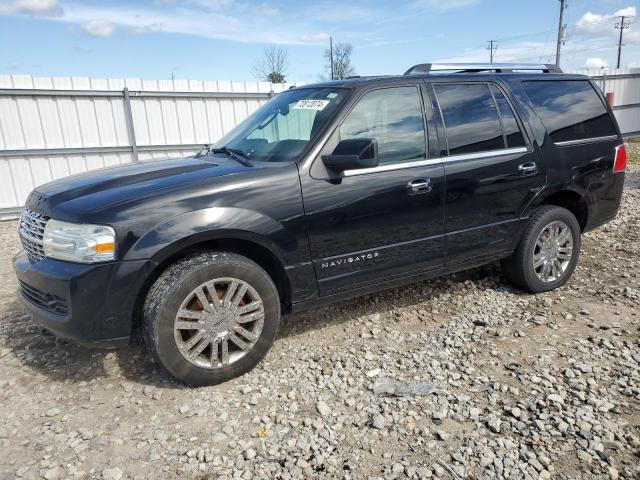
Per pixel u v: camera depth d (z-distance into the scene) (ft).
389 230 11.53
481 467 7.64
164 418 9.07
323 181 10.62
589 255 18.16
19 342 12.26
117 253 9.02
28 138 31.65
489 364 10.66
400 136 11.74
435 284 15.38
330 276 11.07
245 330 10.20
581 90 15.15
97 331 9.26
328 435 8.46
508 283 15.24
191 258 9.75
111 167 12.28
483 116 13.02
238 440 8.41
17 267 10.33
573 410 8.89
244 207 9.84
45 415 9.26
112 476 7.59
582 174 14.52
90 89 33.04
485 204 12.89
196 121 37.29
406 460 7.83
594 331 12.03
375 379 10.19
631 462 7.64
